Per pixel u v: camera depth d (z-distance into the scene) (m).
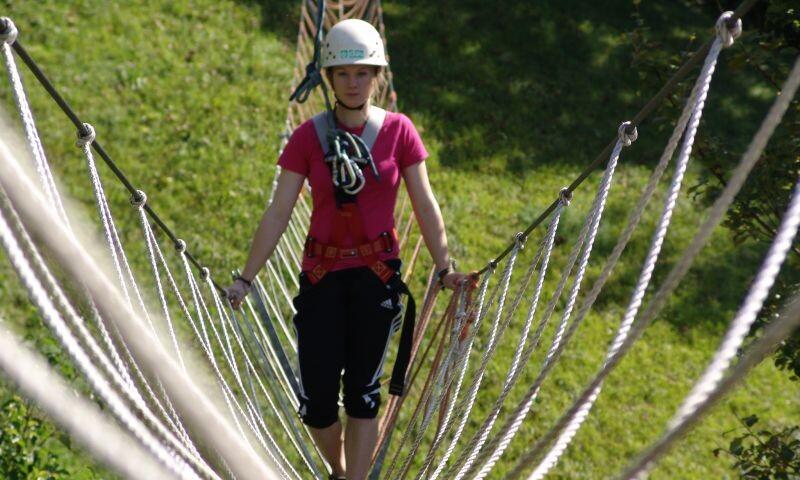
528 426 30.89
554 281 38.47
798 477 17.97
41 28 42.12
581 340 35.66
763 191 17.52
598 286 7.34
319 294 13.48
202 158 38.22
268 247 13.60
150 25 44.88
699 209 44.75
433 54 50.09
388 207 13.56
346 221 13.35
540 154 45.78
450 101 47.19
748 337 17.52
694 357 36.66
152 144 38.19
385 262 13.54
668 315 38.50
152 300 30.58
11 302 27.44
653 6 59.28
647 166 47.22
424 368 31.38
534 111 48.41
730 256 42.25
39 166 6.75
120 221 33.81
